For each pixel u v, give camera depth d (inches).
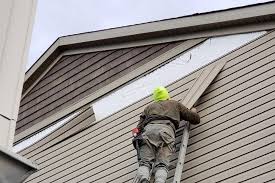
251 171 301.0
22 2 215.5
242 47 353.1
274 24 343.9
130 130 385.1
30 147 457.7
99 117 414.6
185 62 377.1
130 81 406.9
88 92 434.6
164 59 390.9
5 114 193.5
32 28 215.6
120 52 426.3
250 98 328.8
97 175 386.0
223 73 353.7
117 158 380.5
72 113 438.0
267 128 309.4
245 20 352.8
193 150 335.6
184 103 345.1
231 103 336.2
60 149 430.6
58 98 458.0
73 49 462.0
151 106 327.0
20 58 206.7
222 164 316.2
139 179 296.7
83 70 448.5
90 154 402.6
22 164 168.1
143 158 306.7
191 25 375.6
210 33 371.6
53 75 473.1
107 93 419.2
